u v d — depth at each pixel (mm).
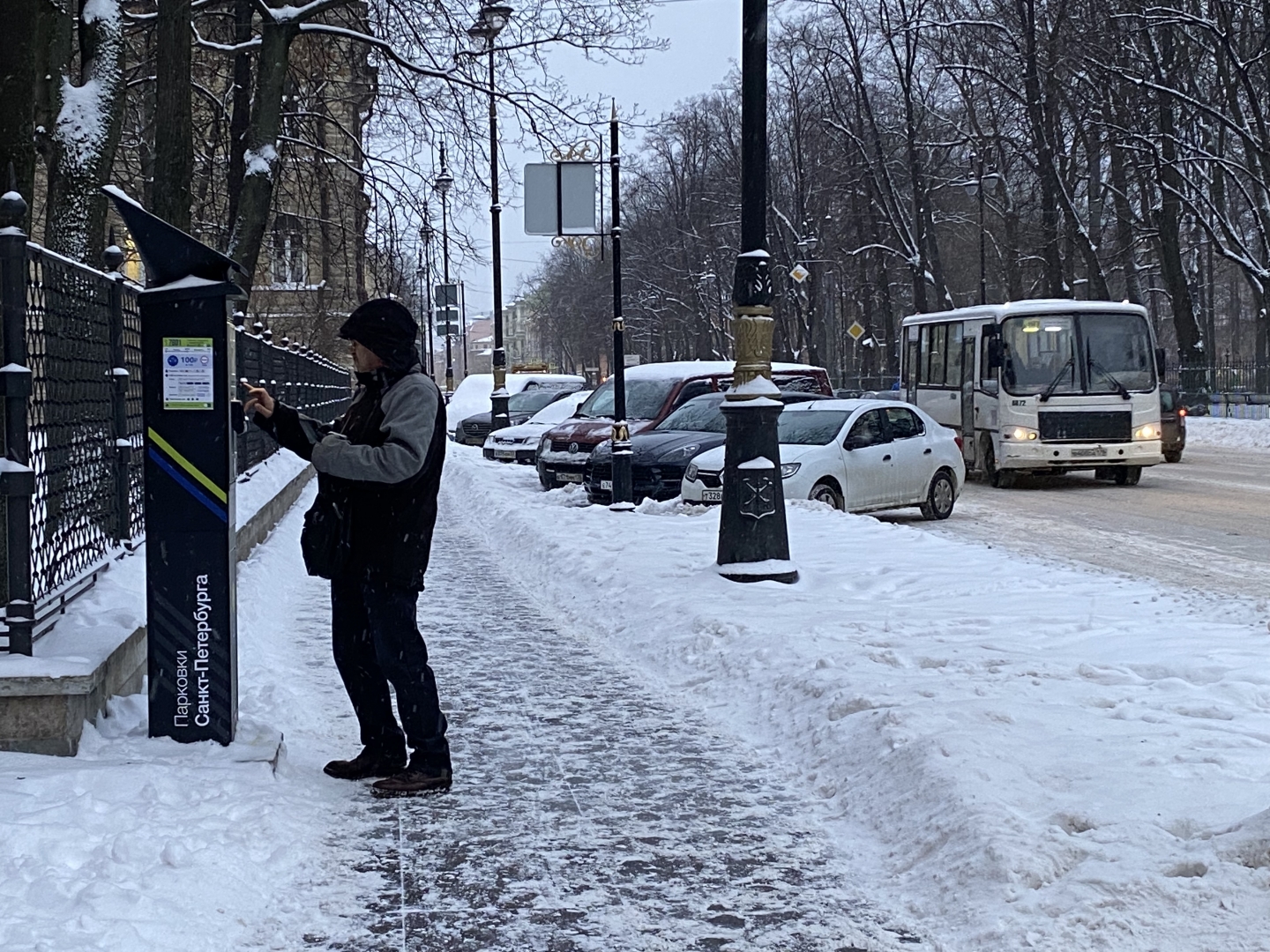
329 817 5355
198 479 5754
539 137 18562
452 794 5715
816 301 66125
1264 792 4973
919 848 4828
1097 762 5410
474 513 19219
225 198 21234
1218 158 38188
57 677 5406
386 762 5859
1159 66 39438
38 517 5855
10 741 5445
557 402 31031
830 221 64938
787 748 6371
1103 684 6852
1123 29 38719
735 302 10766
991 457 22969
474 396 46375
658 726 6895
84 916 3941
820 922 4312
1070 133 48062
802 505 15328
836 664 7285
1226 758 5402
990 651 7656
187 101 14000
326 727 6820
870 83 59969
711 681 7730
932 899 4438
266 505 13531
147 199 18688
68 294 6430
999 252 65625
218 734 5828
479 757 6309
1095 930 3963
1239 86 40500
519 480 24406
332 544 5508
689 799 5668
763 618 8836
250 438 15102
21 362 5562
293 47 19531
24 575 5602
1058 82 42125
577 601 10773
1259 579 11477
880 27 50656
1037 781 5176
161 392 5738
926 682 6812
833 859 4926
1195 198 45438
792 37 55312
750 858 4934
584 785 5871
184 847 4574
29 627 5609
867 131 59375
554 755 6355
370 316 5480
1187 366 43969
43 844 4418
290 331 31875
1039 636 8133
